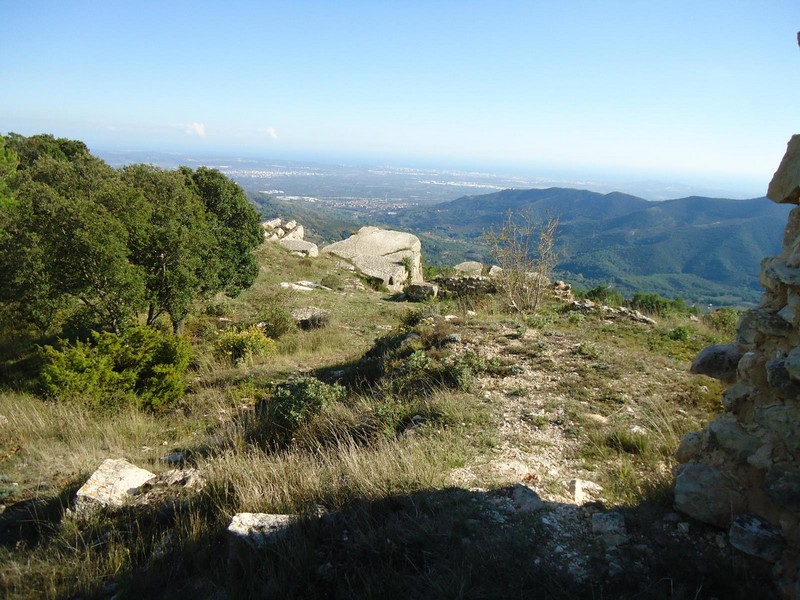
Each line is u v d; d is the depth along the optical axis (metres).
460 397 5.98
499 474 4.15
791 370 2.52
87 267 9.84
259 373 9.85
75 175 15.25
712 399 5.97
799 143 2.91
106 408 7.62
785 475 2.65
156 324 12.64
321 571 3.12
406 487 3.82
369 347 11.39
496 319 10.52
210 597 3.10
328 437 5.70
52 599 3.28
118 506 4.33
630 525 3.30
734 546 2.89
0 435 6.40
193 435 7.02
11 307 12.51
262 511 3.86
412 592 2.81
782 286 2.96
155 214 11.23
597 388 6.36
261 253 23.34
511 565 2.92
